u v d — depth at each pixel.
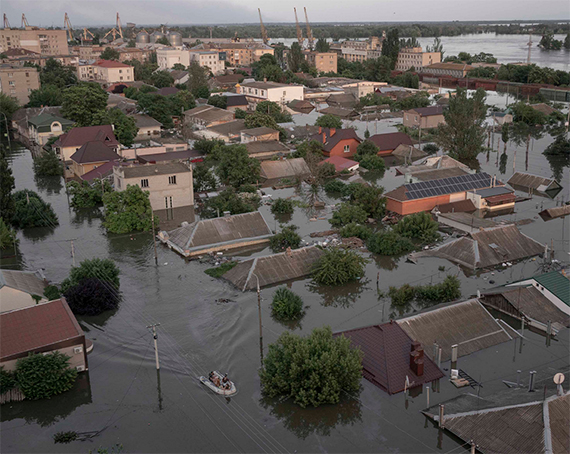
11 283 59.22
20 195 96.75
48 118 155.25
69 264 76.06
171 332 58.47
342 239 82.81
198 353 54.72
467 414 43.06
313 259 72.69
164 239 83.00
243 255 78.12
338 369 47.19
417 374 49.47
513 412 41.50
